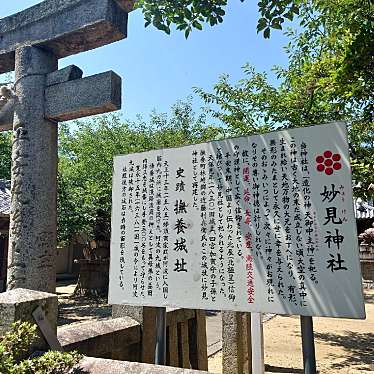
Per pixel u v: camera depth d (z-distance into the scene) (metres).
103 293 13.49
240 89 8.62
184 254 2.90
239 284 2.62
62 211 12.28
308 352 2.34
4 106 4.72
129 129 14.58
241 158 2.82
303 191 2.54
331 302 2.30
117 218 3.29
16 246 4.03
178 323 4.48
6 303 2.43
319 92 6.68
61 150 17.55
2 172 20.56
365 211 16.52
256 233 2.63
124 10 4.42
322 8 4.89
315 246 2.42
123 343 3.51
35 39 4.50
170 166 3.14
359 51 4.09
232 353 4.95
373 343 7.22
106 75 4.19
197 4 3.62
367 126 6.65
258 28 3.84
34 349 2.49
